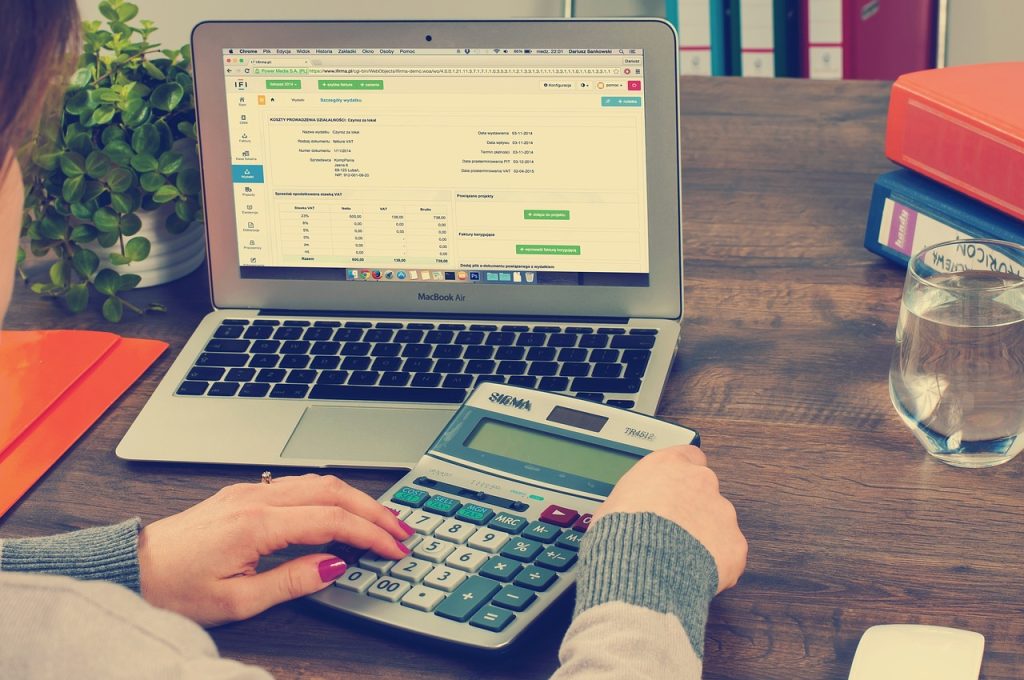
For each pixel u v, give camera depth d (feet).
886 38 6.41
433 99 3.19
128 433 2.94
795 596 2.33
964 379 2.60
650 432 2.66
